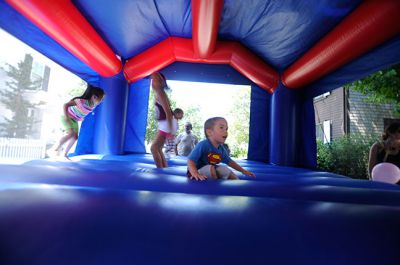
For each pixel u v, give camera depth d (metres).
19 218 1.19
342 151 8.28
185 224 1.23
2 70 13.74
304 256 1.00
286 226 1.26
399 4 2.97
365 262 0.99
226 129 2.92
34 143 10.89
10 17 3.84
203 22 4.43
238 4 4.65
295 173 4.38
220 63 6.87
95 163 3.74
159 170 3.33
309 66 4.99
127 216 1.28
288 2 4.17
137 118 7.53
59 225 1.14
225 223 1.26
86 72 5.96
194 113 20.77
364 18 3.45
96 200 1.51
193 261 0.93
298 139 6.37
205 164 2.94
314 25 4.46
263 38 5.52
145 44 6.13
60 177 2.26
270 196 2.07
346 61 4.24
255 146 7.55
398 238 1.18
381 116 10.28
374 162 3.76
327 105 11.59
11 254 0.93
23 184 1.80
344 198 2.08
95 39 4.74
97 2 4.35
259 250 1.03
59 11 3.74
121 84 6.31
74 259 0.91
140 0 4.54
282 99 6.38
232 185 2.30
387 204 1.96
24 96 14.61
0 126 13.42
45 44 4.58
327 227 1.27
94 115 6.35
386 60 4.01
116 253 0.95
